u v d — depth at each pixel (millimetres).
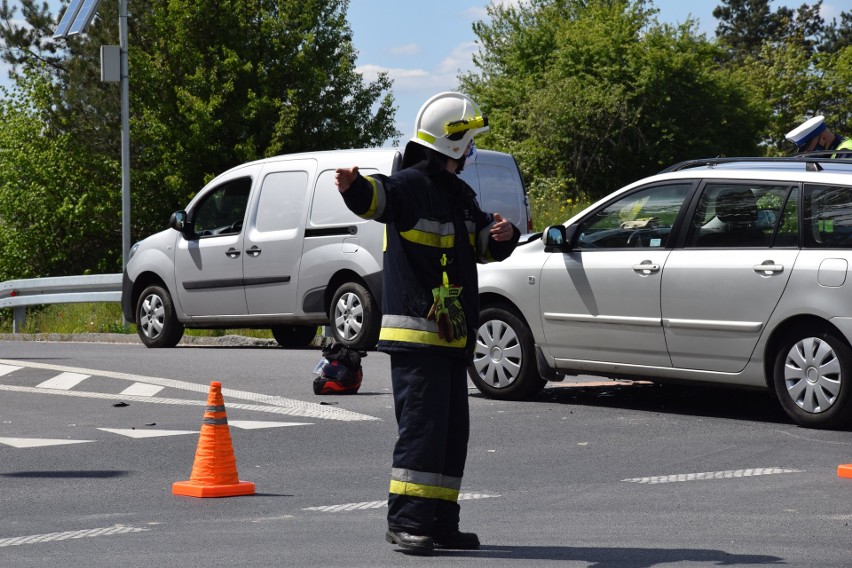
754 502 10391
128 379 20172
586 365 16297
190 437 14555
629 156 70062
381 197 8383
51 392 18766
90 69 72875
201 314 25984
